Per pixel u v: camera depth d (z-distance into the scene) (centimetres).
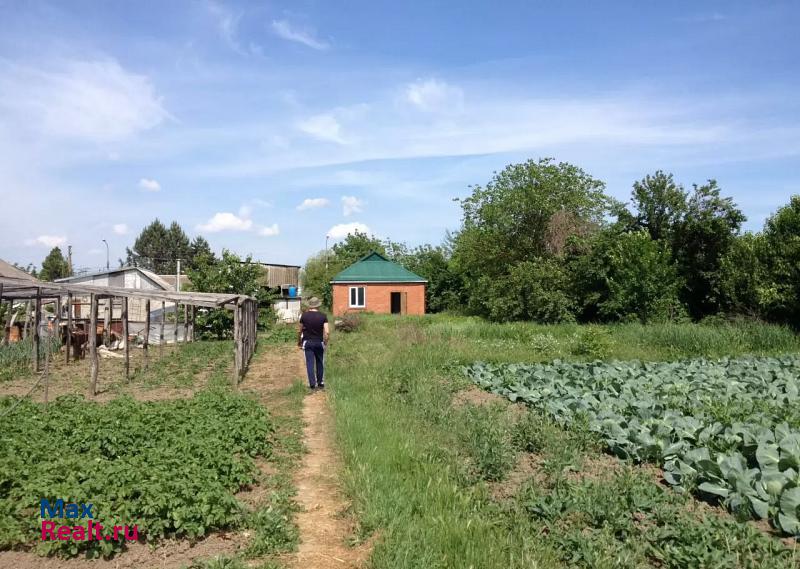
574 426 820
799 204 2306
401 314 4331
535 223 3894
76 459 650
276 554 501
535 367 1442
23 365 1736
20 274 2984
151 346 2442
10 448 694
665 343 1977
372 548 498
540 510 543
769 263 2356
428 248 5894
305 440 876
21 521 526
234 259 3019
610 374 1305
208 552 505
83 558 493
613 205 3753
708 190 2970
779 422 816
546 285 3180
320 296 5772
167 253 8631
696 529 489
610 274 3131
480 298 3522
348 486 643
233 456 691
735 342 1908
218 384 1418
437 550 476
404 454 724
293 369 1697
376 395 1152
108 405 998
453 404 1053
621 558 446
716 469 614
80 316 2898
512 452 721
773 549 464
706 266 2923
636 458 721
